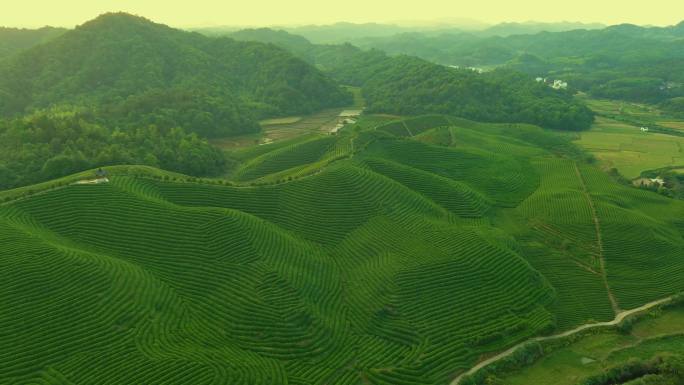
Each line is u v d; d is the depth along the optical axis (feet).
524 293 314.35
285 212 391.65
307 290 302.04
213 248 323.16
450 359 260.21
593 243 388.37
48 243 298.35
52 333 243.81
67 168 430.61
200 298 287.69
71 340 242.17
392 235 368.48
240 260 316.60
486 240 354.54
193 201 383.45
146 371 226.99
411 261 332.60
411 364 254.47
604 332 295.69
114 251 316.19
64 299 262.67
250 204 393.09
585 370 262.47
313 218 386.52
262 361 244.63
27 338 238.68
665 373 253.44
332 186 414.82
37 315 250.98
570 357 273.33
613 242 386.32
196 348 247.91
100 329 250.78
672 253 373.40
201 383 221.66
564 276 354.74
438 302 299.79
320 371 245.86
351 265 342.03
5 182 409.69
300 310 279.28
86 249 312.71
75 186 360.28
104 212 342.85
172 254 317.42
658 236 390.21
